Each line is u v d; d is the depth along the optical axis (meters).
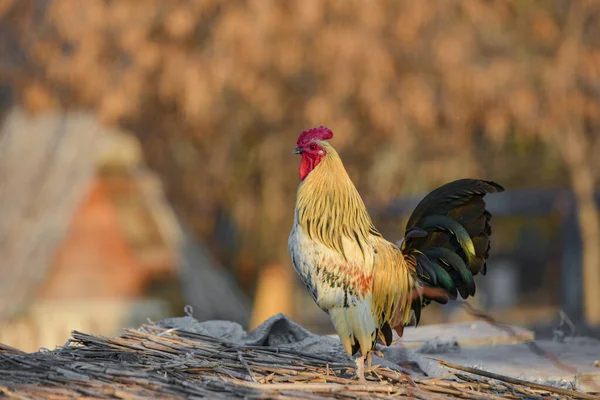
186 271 38.91
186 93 43.59
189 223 54.50
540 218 76.50
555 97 47.84
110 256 38.34
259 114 48.66
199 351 12.77
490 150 55.53
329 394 10.90
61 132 43.62
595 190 60.03
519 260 78.56
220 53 43.44
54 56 48.75
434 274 12.34
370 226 12.42
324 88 45.22
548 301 72.19
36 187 40.06
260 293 53.12
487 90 45.25
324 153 12.20
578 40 50.00
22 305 35.88
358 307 11.55
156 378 11.19
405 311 12.30
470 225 12.51
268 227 51.97
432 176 50.31
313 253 11.61
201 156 51.34
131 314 37.72
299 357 12.95
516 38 50.50
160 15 46.53
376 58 43.25
